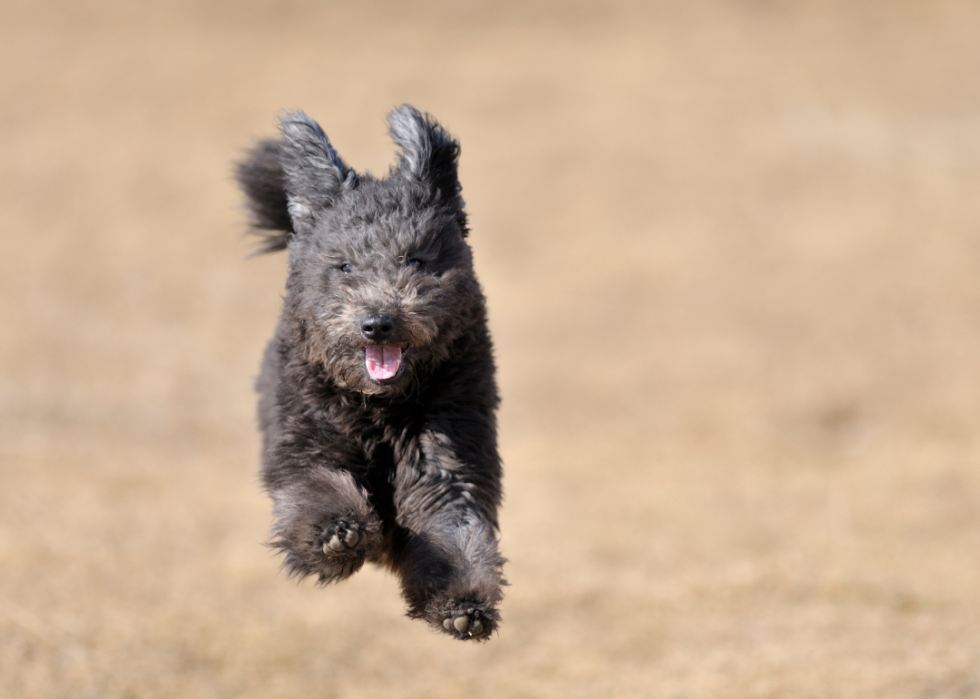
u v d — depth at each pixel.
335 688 8.84
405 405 5.23
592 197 27.52
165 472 15.05
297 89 32.50
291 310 5.29
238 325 21.92
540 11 39.06
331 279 5.14
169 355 20.33
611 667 9.10
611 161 29.20
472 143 30.00
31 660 8.77
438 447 5.19
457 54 35.44
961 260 23.88
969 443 16.56
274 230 6.11
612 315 22.28
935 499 14.02
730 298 22.84
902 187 27.50
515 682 8.91
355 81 33.09
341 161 5.42
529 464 15.98
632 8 39.31
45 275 23.25
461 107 31.89
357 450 5.23
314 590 11.00
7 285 22.70
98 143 29.42
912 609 10.27
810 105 31.95
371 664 9.35
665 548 12.30
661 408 18.38
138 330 21.33
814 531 12.84
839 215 26.44
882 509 13.66
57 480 13.98
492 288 23.62
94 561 11.15
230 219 25.94
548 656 9.45
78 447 15.77
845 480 15.05
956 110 31.28
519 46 36.19
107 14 37.50
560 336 21.47
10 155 28.66
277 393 5.36
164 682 8.71
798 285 23.28
